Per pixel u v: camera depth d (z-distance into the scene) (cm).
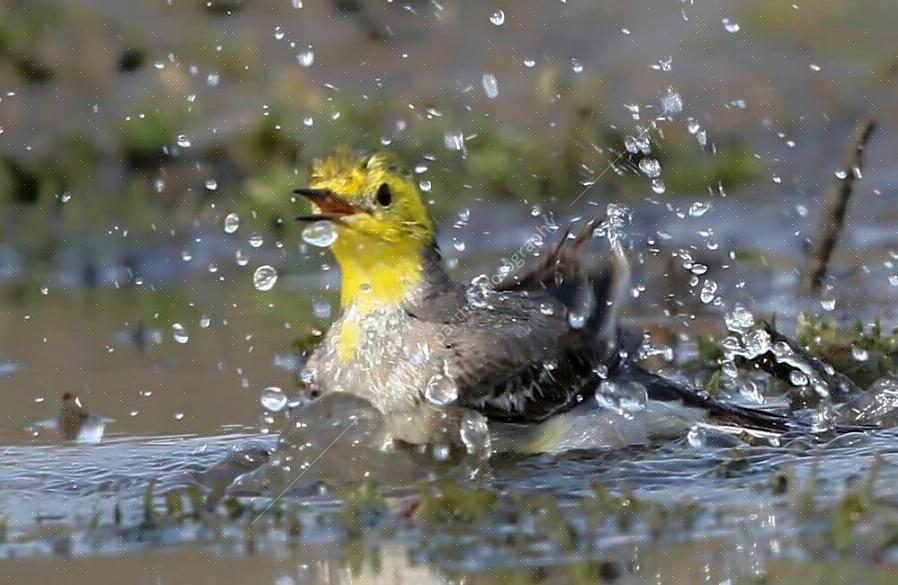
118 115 2205
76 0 2377
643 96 2289
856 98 2336
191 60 2288
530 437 1124
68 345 1483
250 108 2198
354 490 990
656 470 1027
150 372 1359
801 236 1855
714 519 903
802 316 1385
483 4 2486
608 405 1144
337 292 1722
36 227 2008
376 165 1130
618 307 1179
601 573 813
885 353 1309
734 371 1262
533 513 923
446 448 1100
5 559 874
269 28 2380
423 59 2341
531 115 2192
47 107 2230
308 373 1143
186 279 1848
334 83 2266
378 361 1111
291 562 854
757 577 795
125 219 2016
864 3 2575
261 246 1953
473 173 2086
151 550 884
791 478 973
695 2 2558
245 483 1023
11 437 1152
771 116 2286
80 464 1074
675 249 1808
